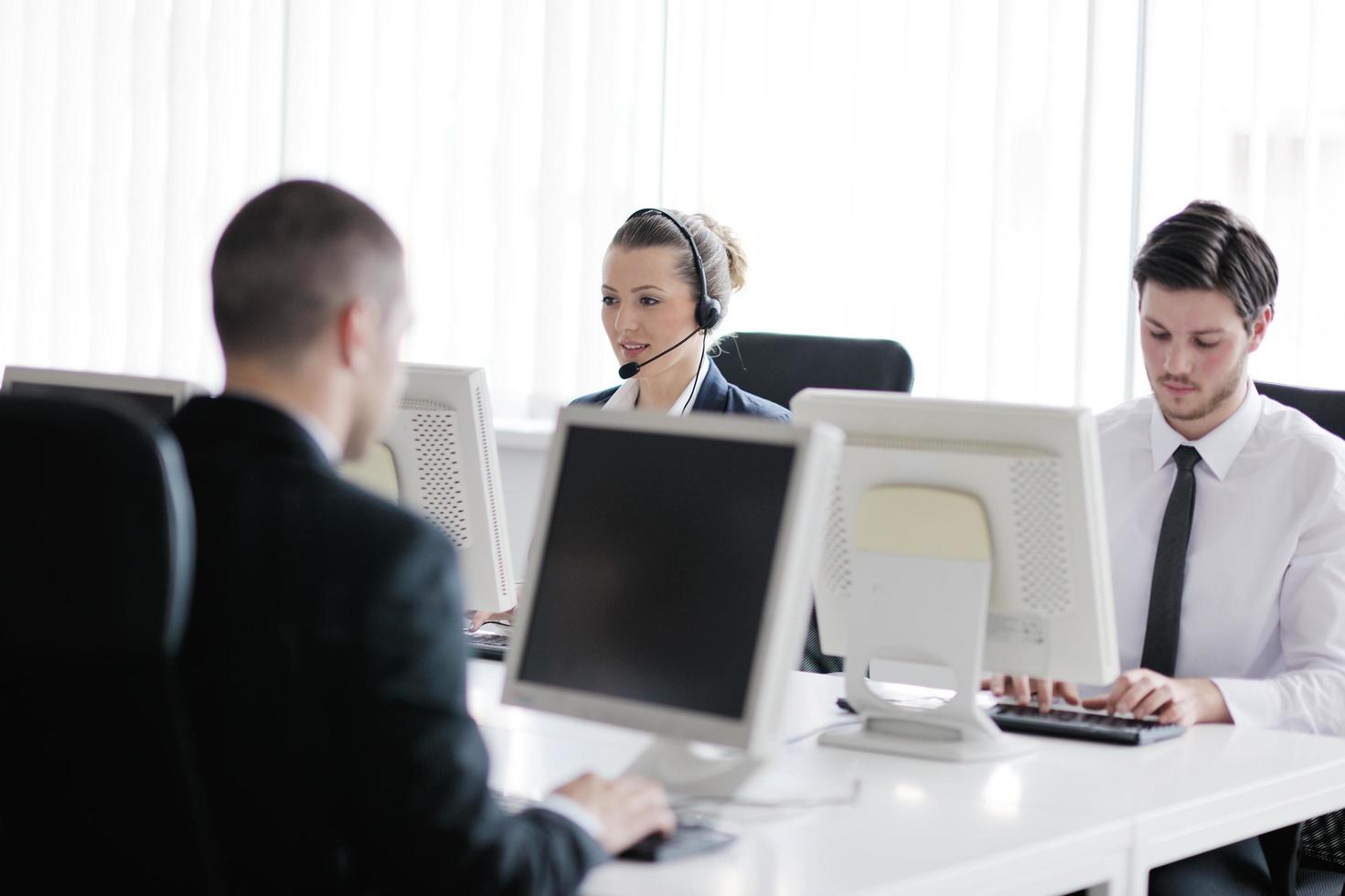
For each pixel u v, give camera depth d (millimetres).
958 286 3883
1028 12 3779
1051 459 1906
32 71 4898
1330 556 2441
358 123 4594
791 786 1808
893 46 3947
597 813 1445
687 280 2986
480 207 4477
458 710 1254
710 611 1604
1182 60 3656
